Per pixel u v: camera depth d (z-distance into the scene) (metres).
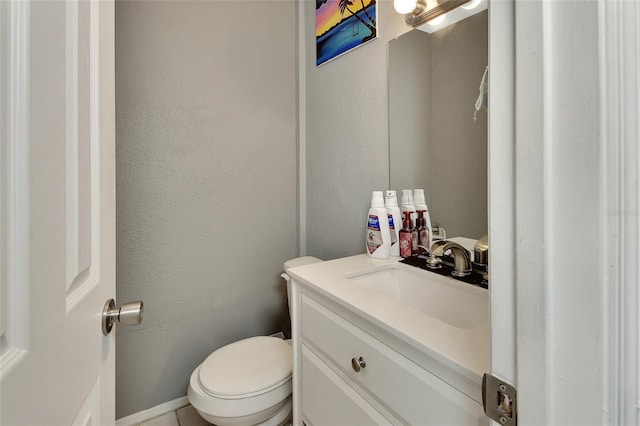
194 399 1.06
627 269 0.28
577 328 0.29
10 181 0.32
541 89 0.30
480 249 0.83
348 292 0.74
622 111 0.28
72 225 0.46
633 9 0.28
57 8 0.41
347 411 0.71
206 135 1.43
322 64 1.53
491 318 0.36
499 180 0.34
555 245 0.30
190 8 1.37
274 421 1.12
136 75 1.25
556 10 0.29
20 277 0.33
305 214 1.70
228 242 1.51
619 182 0.28
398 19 1.14
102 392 0.58
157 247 1.33
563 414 0.30
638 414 0.29
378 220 1.08
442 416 0.50
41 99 0.37
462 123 0.95
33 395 0.35
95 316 0.55
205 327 1.46
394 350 0.59
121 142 1.24
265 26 1.58
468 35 0.92
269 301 1.64
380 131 1.24
